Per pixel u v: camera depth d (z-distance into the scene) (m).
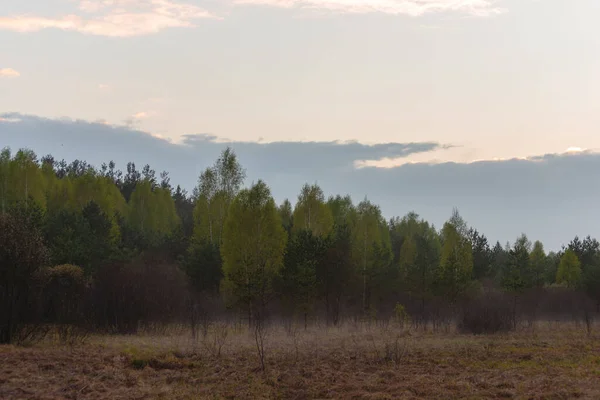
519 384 14.79
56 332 22.72
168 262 45.41
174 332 26.30
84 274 32.88
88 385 14.47
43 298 24.16
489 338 25.73
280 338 24.45
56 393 13.73
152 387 14.76
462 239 44.59
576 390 13.96
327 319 36.06
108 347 20.20
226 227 35.59
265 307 36.91
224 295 36.19
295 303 34.78
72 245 34.66
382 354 19.72
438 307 39.31
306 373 16.42
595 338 25.73
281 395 14.12
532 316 35.72
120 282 27.33
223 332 25.39
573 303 42.31
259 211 35.38
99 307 26.03
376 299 42.34
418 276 43.09
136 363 17.52
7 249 20.19
